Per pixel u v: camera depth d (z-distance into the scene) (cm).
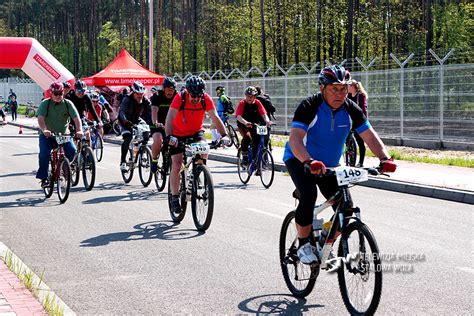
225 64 9894
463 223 1256
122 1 14138
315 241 743
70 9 14575
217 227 1212
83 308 744
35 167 2336
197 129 1245
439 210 1415
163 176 1662
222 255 992
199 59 10756
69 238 1124
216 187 1792
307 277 771
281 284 837
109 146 3488
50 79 3494
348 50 5475
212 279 860
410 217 1323
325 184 748
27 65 3484
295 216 741
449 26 6931
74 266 933
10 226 1237
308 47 7300
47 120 1512
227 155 2652
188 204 1467
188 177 1224
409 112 2911
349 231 693
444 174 1902
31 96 9494
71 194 1659
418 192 1669
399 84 2959
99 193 1673
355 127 745
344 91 720
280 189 1747
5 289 767
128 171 1848
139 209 1426
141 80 4000
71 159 1530
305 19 7231
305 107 730
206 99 1223
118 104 4156
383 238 1113
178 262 951
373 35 6812
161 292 804
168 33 11119
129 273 892
